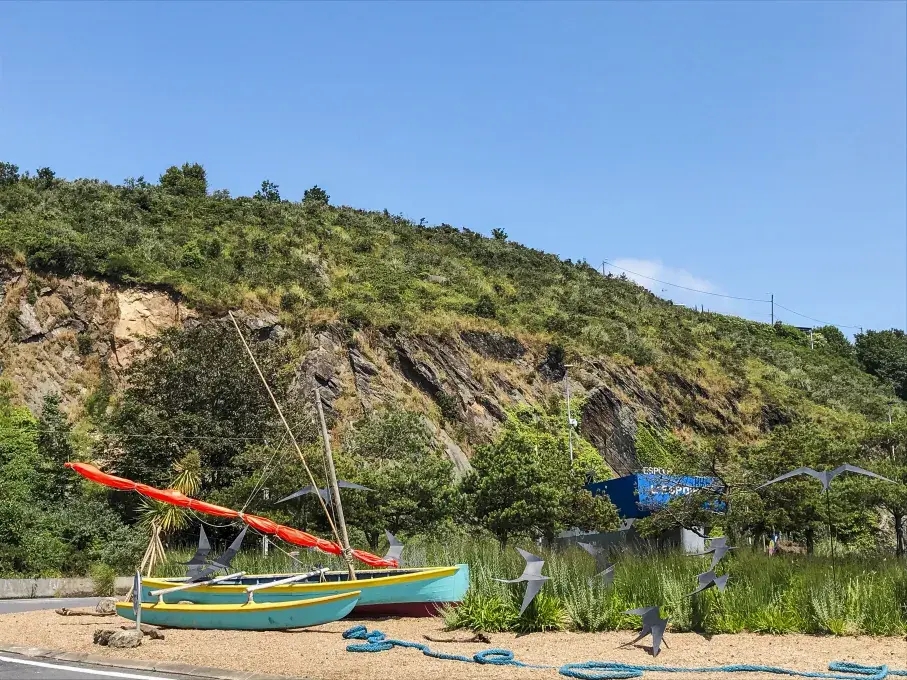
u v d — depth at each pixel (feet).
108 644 41.83
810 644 41.42
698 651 39.60
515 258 269.85
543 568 51.72
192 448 122.01
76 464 53.16
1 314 150.61
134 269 163.73
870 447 115.03
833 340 333.21
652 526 111.14
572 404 185.37
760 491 107.86
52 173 221.46
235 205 237.04
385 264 217.77
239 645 41.98
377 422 134.62
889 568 50.52
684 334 240.53
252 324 163.43
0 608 69.36
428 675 33.30
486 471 122.31
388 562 58.59
